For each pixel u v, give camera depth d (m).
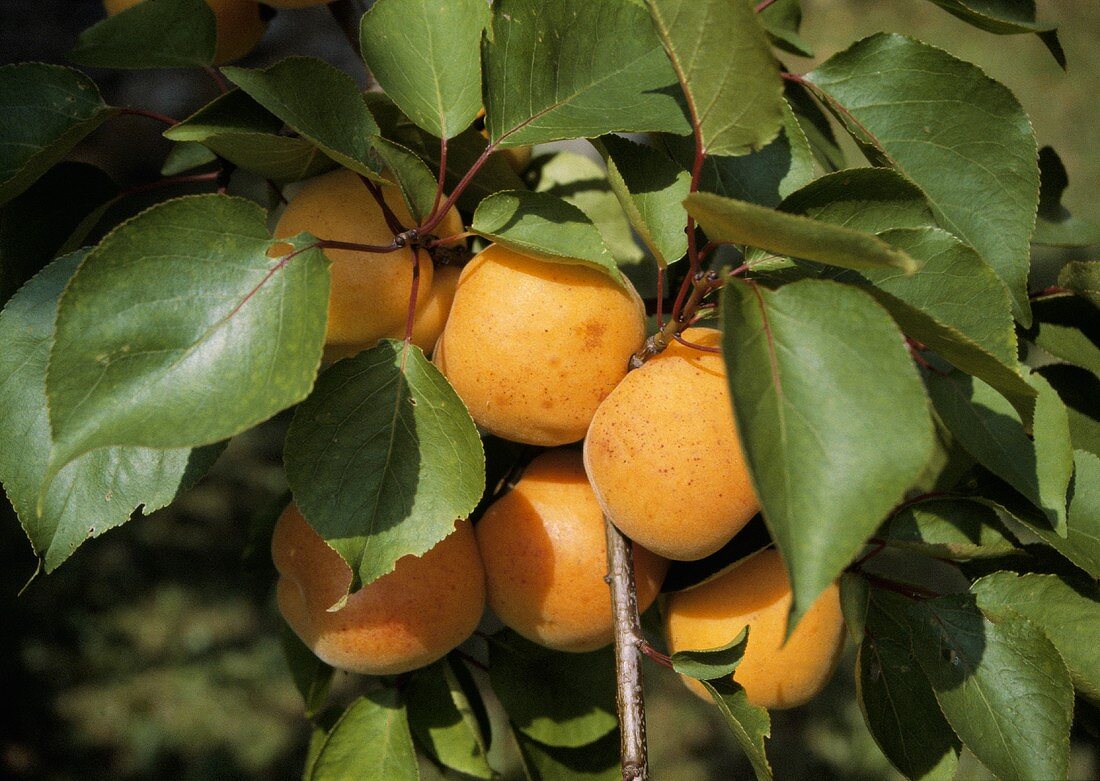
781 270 0.36
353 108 0.38
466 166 0.41
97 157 1.08
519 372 0.38
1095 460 0.40
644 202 0.38
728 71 0.34
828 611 0.42
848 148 1.02
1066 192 1.18
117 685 0.94
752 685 0.41
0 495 1.01
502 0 0.38
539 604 0.41
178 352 0.34
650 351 0.38
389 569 0.36
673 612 0.42
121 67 0.41
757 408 0.31
